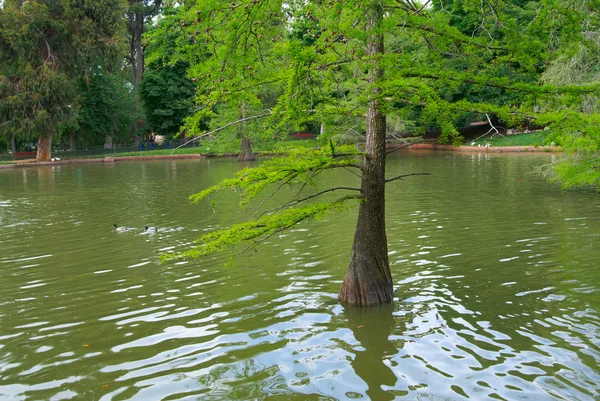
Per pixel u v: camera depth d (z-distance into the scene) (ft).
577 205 53.72
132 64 208.64
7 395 20.54
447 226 46.24
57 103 140.97
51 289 32.86
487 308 27.58
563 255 36.14
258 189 24.64
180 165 129.49
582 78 53.52
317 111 25.59
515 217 48.85
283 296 30.40
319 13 22.97
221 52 22.65
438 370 21.56
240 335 25.35
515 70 26.63
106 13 142.41
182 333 25.79
